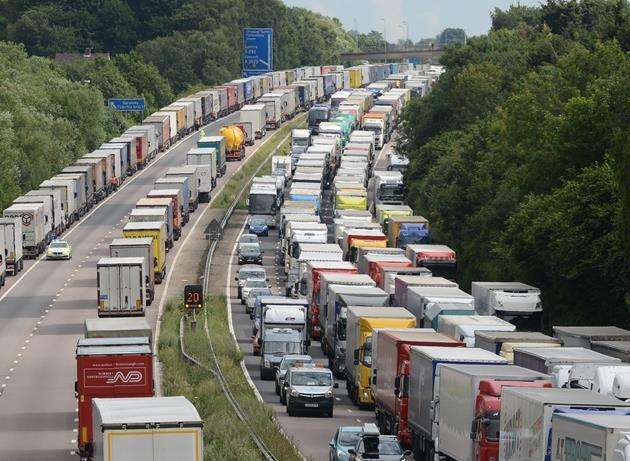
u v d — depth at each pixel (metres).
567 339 170.62
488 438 122.81
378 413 171.50
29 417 177.50
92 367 144.38
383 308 197.12
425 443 145.75
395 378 158.88
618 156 189.25
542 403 106.00
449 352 145.50
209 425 155.12
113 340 154.00
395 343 160.38
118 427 106.00
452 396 133.25
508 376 126.94
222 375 195.88
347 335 199.00
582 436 96.94
